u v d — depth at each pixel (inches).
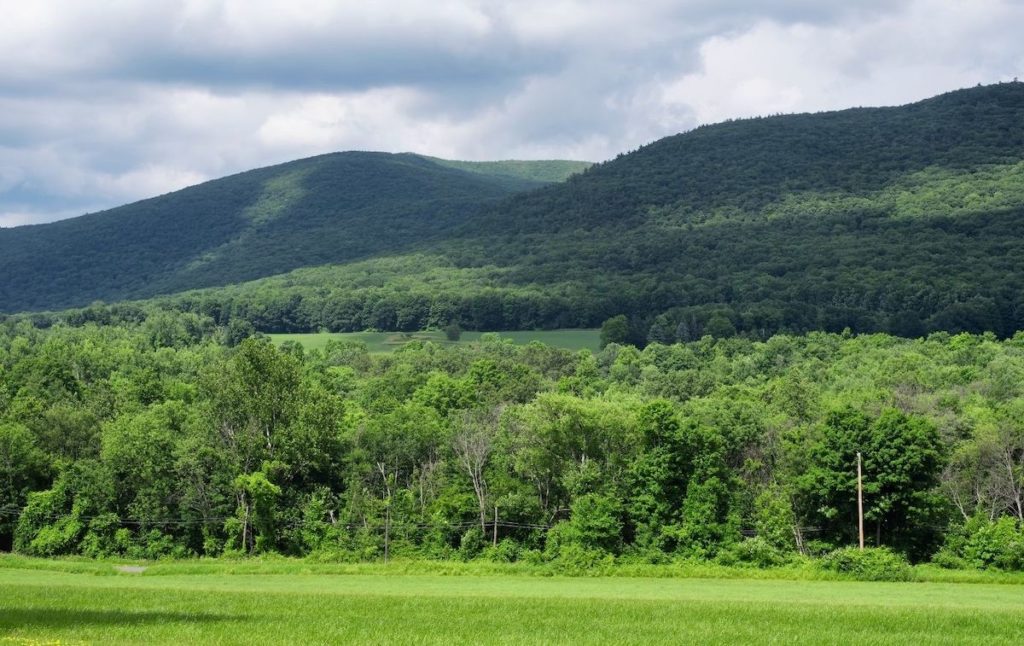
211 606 2493.8
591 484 4266.7
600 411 4493.1
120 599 2632.9
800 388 5659.5
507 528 4343.0
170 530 4407.0
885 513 3981.3
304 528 4367.6
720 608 2519.7
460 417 5128.0
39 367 6328.7
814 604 2655.0
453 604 2583.7
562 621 2269.9
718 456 4106.8
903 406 5211.6
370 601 2642.7
